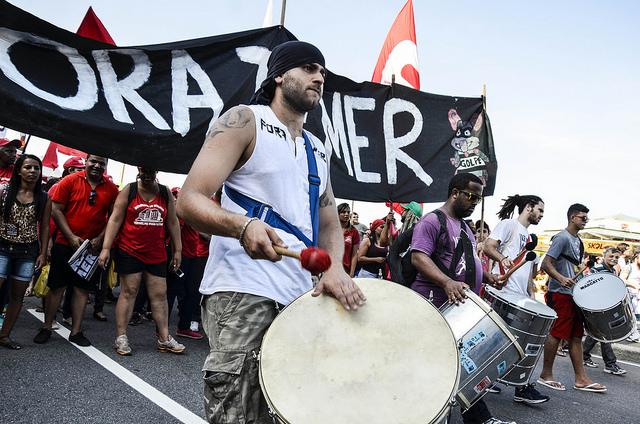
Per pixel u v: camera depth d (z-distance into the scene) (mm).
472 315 3148
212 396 1751
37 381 3980
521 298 4129
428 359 1639
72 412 3473
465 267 3646
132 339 5773
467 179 3742
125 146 4809
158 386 4203
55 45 4531
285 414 1500
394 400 1539
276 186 1867
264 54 5445
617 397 5723
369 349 1655
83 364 4562
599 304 5504
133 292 5129
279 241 1503
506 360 3127
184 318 6246
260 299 1801
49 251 5559
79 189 5199
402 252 3855
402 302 1791
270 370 1604
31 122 4406
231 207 1859
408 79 9914
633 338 10336
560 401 5293
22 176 4723
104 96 4746
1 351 4648
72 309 5223
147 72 4980
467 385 3043
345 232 7875
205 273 1927
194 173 1698
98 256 5148
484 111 6844
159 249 5223
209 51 5242
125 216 5086
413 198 6523
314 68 1988
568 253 5844
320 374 1597
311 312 1733
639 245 17016
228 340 1759
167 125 4969
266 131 1889
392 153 6492
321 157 2129
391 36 10227
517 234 5402
